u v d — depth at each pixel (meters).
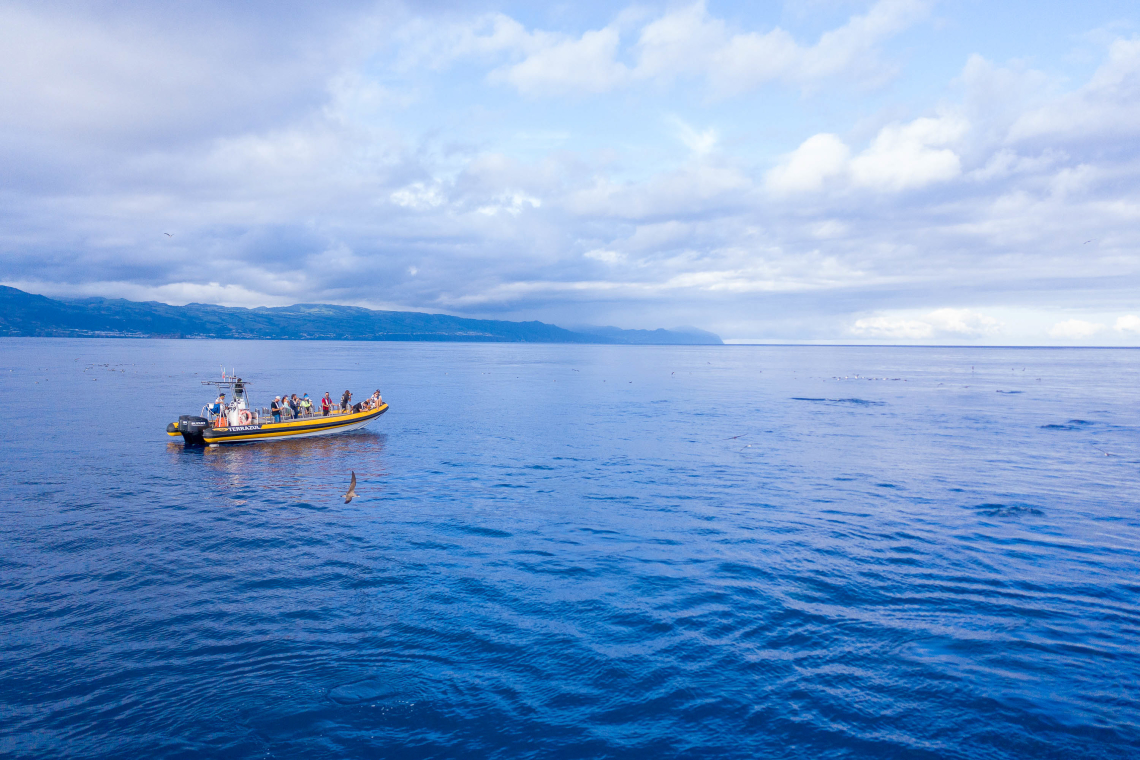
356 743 11.16
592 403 67.69
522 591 17.34
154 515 24.28
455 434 45.00
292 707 12.06
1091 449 39.72
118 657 13.71
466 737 11.36
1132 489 29.02
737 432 46.59
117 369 112.38
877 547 20.86
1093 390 89.62
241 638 14.58
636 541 21.55
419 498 27.25
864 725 11.67
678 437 44.09
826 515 24.69
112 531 22.22
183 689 12.58
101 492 27.66
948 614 15.94
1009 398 76.25
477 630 15.09
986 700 12.33
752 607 16.33
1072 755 10.84
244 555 19.95
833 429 48.34
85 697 12.30
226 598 16.73
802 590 17.41
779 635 14.91
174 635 14.70
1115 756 10.80
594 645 14.44
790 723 11.75
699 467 33.84
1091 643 14.48
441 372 123.19
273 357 182.12
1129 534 22.22
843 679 13.12
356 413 45.31
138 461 34.38
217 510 25.11
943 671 13.34
